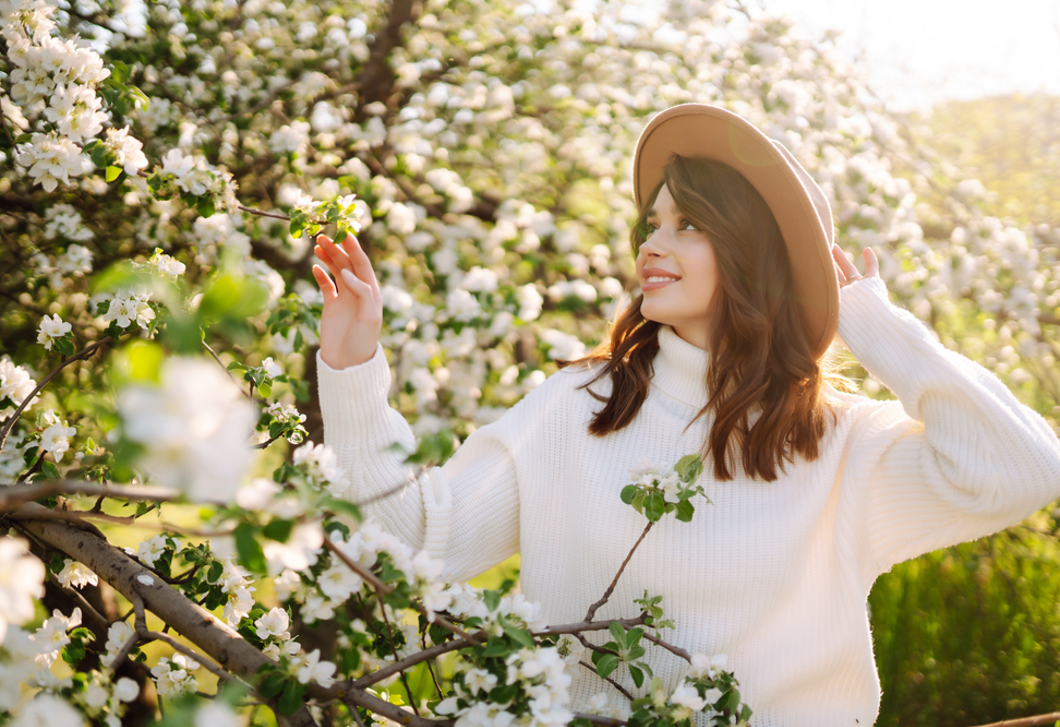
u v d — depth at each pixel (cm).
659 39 363
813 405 133
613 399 137
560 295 314
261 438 137
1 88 160
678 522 126
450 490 130
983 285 336
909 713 289
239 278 45
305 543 66
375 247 326
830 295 131
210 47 310
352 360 115
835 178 318
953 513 124
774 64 350
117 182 220
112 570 109
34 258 228
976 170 486
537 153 356
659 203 138
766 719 127
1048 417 349
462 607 97
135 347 47
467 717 86
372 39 357
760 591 125
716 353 132
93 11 251
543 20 358
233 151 289
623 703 125
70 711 67
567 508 135
